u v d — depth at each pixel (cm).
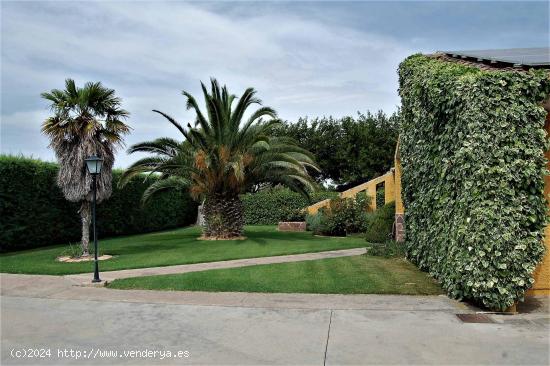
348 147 3369
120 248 1435
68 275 955
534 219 611
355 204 1916
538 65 664
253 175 1670
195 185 1694
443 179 756
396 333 538
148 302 719
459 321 586
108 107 1217
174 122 1545
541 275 719
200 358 469
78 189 1188
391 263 1050
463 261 639
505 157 612
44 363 460
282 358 463
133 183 2064
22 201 1457
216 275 918
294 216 2316
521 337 519
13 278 925
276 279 868
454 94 666
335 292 758
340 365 442
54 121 1177
